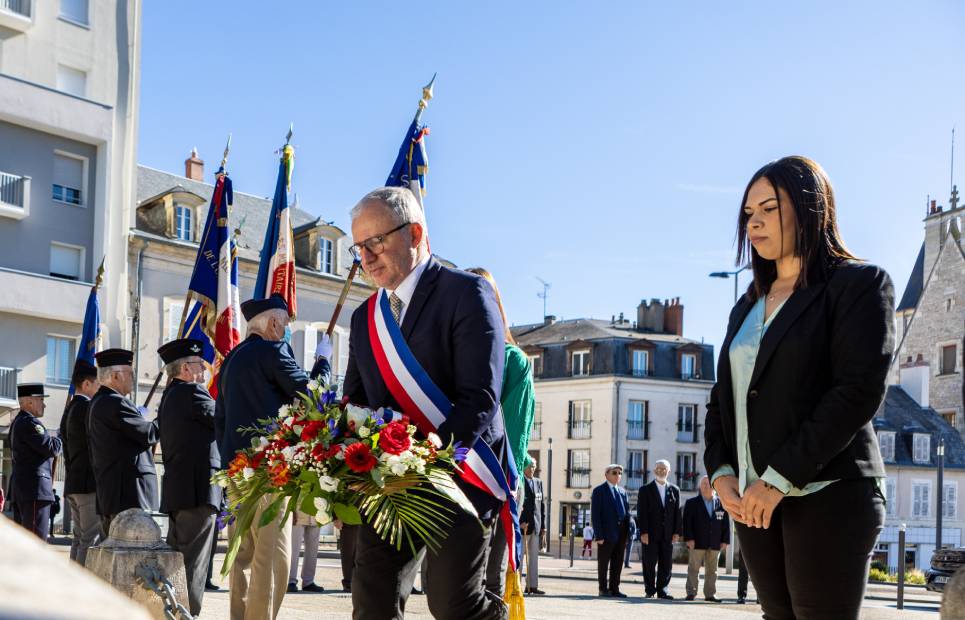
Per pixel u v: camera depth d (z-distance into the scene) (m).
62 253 36.06
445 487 3.51
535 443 73.00
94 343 17.78
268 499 6.16
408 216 3.95
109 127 36.69
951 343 65.31
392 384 3.81
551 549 63.88
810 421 3.23
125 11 38.03
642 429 70.06
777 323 3.44
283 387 6.45
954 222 66.62
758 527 3.43
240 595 6.85
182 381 7.82
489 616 3.75
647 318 76.81
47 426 34.59
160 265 38.25
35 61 35.56
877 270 3.36
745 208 3.63
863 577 3.25
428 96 10.35
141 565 4.76
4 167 34.41
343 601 11.05
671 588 22.55
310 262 44.78
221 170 12.93
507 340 6.20
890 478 62.69
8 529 0.77
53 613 0.62
